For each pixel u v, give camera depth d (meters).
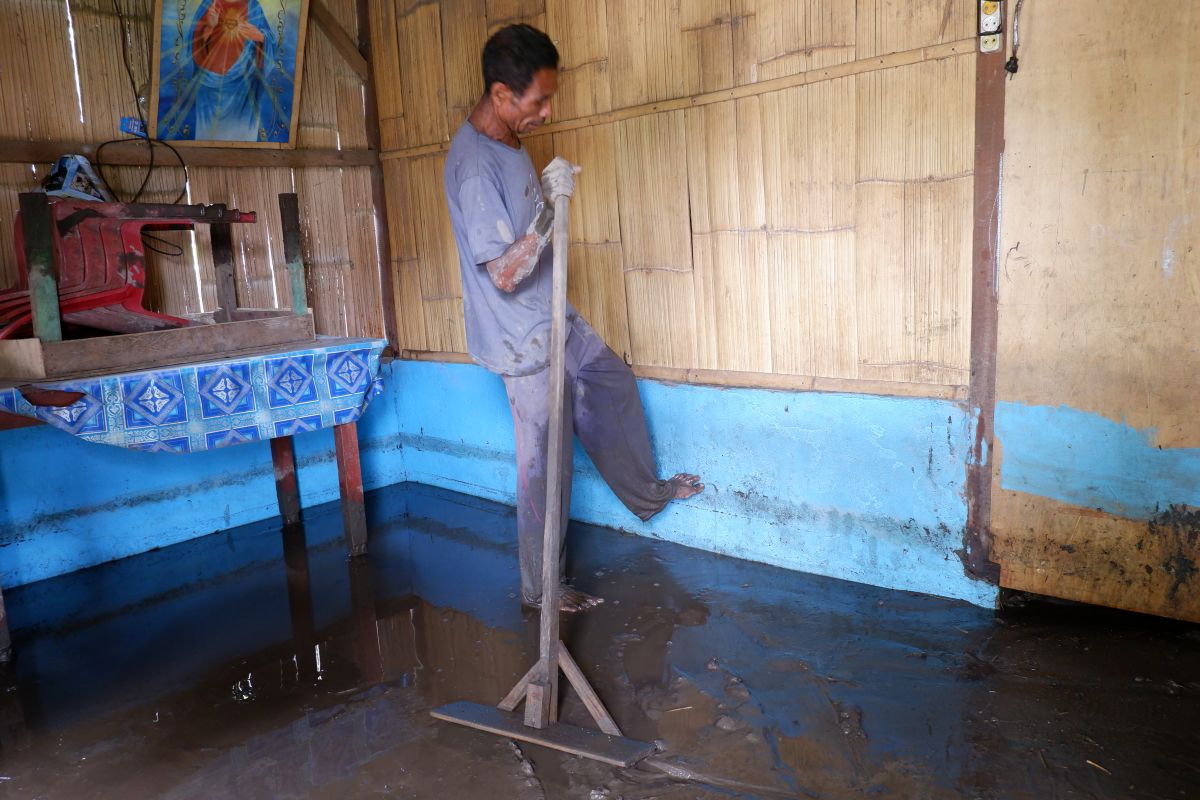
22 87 3.35
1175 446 2.34
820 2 2.72
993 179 2.49
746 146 2.98
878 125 2.67
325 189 4.25
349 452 3.51
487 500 4.23
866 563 2.95
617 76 3.28
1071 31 2.30
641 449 3.09
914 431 2.75
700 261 3.19
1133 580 2.46
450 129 3.98
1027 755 1.99
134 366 2.89
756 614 2.79
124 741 2.29
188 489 3.86
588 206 3.48
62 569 3.51
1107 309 2.37
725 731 2.16
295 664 2.68
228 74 3.75
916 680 2.33
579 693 2.23
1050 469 2.53
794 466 3.05
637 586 3.08
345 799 1.99
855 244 2.79
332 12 4.17
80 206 2.91
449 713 2.30
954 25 2.48
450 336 4.27
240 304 4.02
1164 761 1.94
